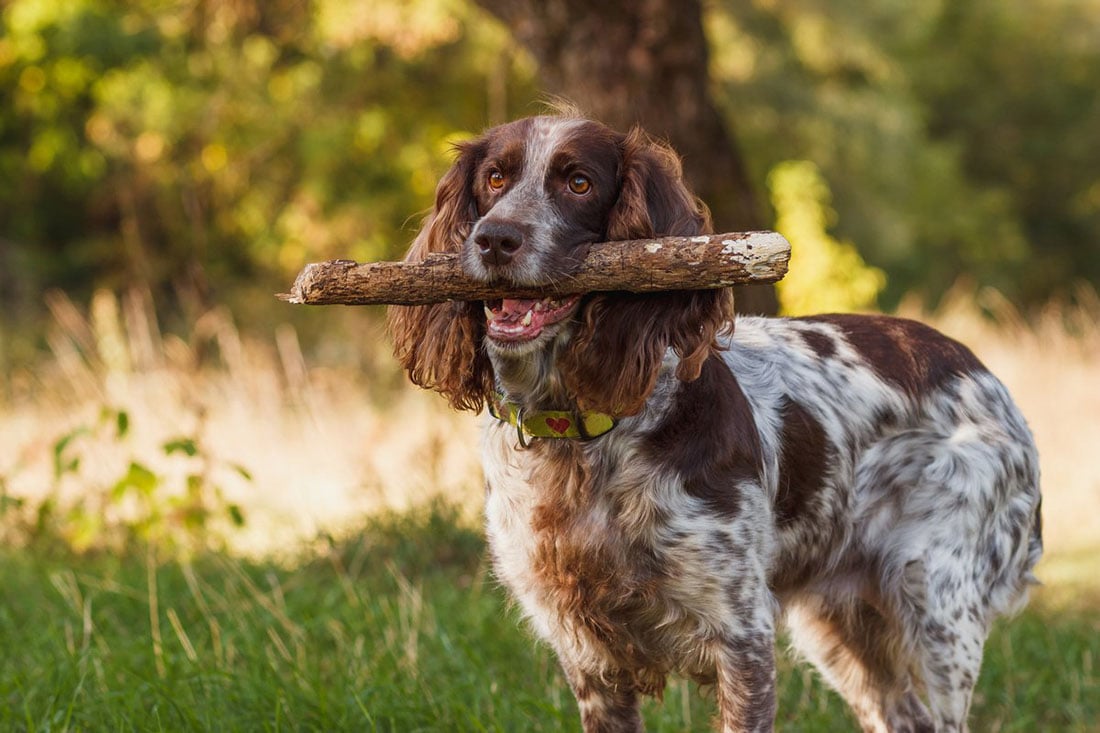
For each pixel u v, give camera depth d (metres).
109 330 15.76
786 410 6.13
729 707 5.68
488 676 6.95
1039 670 7.79
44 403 14.41
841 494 6.29
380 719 6.41
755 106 24.31
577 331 5.34
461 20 19.09
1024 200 43.72
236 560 9.48
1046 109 43.56
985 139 43.47
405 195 22.66
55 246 25.95
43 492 12.04
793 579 6.30
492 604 8.01
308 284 5.09
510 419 5.56
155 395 14.14
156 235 24.36
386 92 21.78
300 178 22.94
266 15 16.41
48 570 9.12
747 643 5.65
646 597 5.57
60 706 6.33
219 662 6.84
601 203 5.32
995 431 6.54
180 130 21.33
